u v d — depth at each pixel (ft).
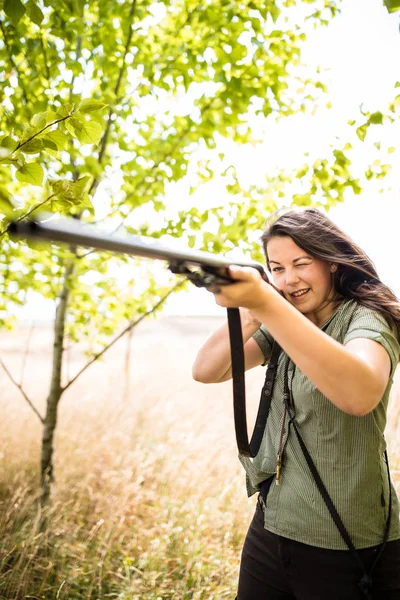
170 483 11.25
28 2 4.66
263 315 2.57
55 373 10.17
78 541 9.29
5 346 40.98
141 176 9.09
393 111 7.70
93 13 8.62
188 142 9.16
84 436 14.07
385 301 3.97
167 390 19.69
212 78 8.94
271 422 4.49
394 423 10.16
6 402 17.88
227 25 8.18
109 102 8.32
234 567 8.48
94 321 11.15
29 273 9.98
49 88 8.02
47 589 7.67
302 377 4.16
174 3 8.75
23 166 4.22
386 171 8.51
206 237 8.66
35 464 12.42
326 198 8.94
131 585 7.82
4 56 7.57
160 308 10.65
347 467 3.96
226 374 4.97
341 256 4.12
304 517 4.09
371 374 2.82
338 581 3.99
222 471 11.70
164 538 9.06
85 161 8.00
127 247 1.94
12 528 9.21
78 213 8.98
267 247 4.36
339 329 4.09
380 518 4.01
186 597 7.88
